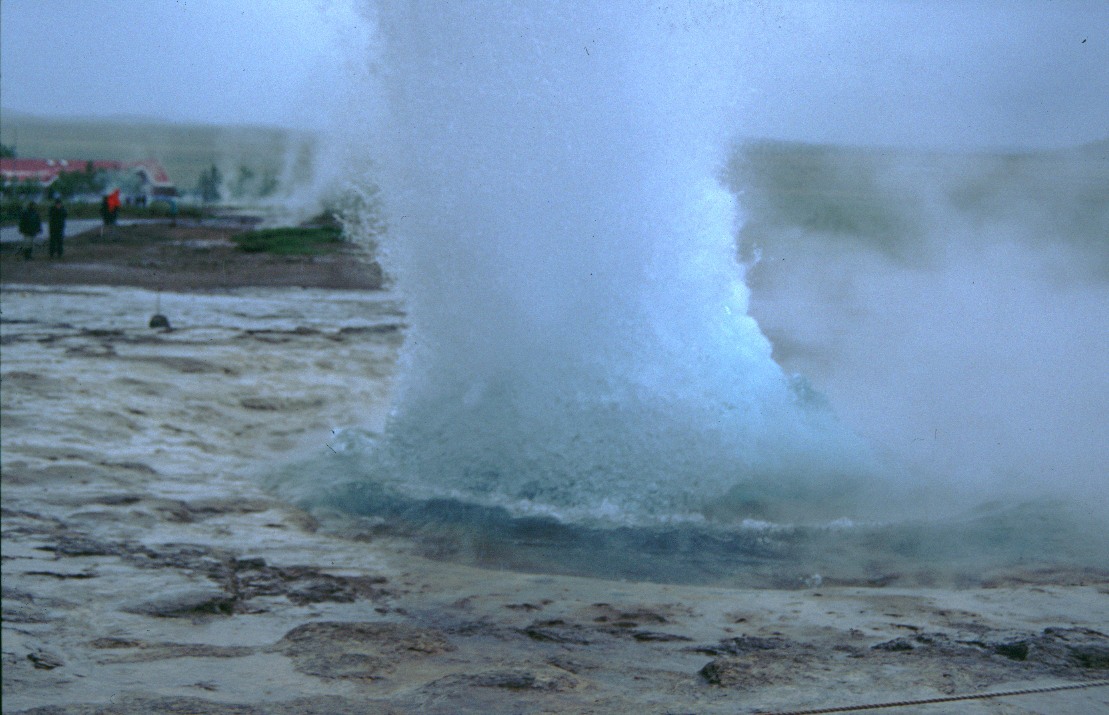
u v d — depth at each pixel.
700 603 4.81
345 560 5.49
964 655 3.96
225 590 4.93
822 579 5.19
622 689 3.66
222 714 3.40
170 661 4.01
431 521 6.14
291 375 10.20
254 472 7.11
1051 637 4.09
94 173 45.84
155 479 6.86
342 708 3.49
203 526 5.99
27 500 6.21
